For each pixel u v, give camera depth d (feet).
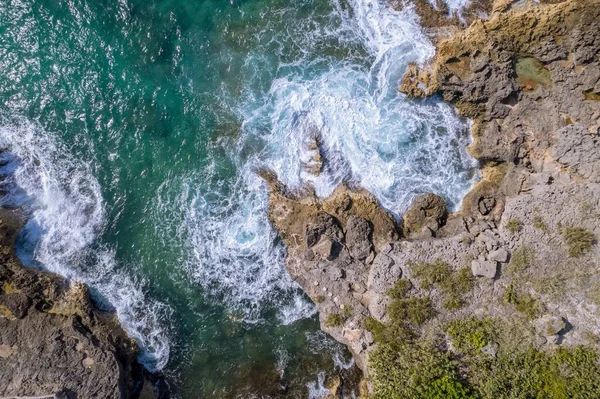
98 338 74.43
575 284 71.31
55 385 70.38
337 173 82.79
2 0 83.82
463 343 71.56
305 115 84.38
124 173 83.20
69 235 80.89
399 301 74.33
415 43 82.48
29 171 81.82
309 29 85.61
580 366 67.05
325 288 78.84
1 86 82.64
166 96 84.74
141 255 81.76
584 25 71.56
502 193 78.84
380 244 78.59
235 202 83.41
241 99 85.30
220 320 80.89
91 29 84.12
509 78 76.48
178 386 79.15
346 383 78.02
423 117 82.94
